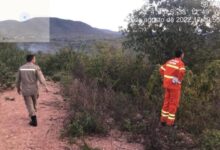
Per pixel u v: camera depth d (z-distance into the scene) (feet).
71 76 53.67
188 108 38.32
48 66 68.85
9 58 64.80
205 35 54.95
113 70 49.52
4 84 49.37
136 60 50.85
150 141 30.07
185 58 53.16
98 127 32.37
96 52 58.90
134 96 42.93
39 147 28.81
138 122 34.06
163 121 34.78
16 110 38.73
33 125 33.53
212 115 39.40
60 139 30.55
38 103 41.63
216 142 29.66
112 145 30.19
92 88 44.42
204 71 44.75
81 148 28.73
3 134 31.22
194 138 32.17
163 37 53.67
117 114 35.83
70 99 40.86
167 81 34.19
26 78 33.24
